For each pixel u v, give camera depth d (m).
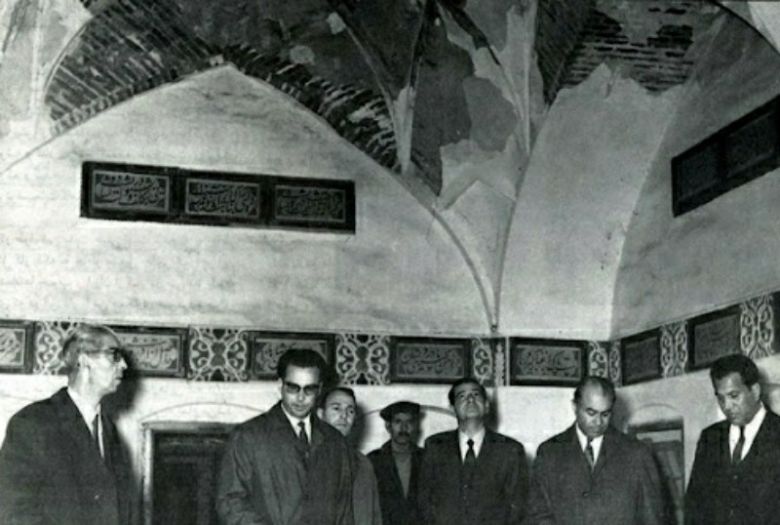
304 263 8.12
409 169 8.21
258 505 4.92
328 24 7.71
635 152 7.79
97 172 7.71
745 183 6.68
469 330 8.38
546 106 7.50
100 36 7.37
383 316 8.22
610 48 7.04
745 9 5.69
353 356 8.11
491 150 7.97
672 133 7.58
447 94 7.88
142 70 7.69
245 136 8.05
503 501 6.30
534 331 8.38
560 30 7.06
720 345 6.91
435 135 8.05
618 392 8.19
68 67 7.43
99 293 7.67
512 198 8.08
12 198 7.57
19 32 7.11
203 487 7.73
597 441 5.67
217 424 7.79
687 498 5.43
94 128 7.77
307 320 8.05
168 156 7.88
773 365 6.32
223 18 7.61
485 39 7.45
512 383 8.27
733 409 5.15
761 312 6.46
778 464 5.14
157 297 7.79
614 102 7.44
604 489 5.55
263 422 5.05
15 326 7.47
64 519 4.46
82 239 7.68
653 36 6.93
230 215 7.95
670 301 7.57
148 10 7.34
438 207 8.32
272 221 8.03
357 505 5.28
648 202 7.91
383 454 6.89
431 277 8.36
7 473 4.43
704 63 7.10
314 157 8.20
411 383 8.20
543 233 8.19
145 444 7.62
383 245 8.29
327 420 6.71
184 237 7.89
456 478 6.35
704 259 7.15
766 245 6.45
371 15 7.65
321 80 7.98
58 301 7.58
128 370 7.66
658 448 7.64
